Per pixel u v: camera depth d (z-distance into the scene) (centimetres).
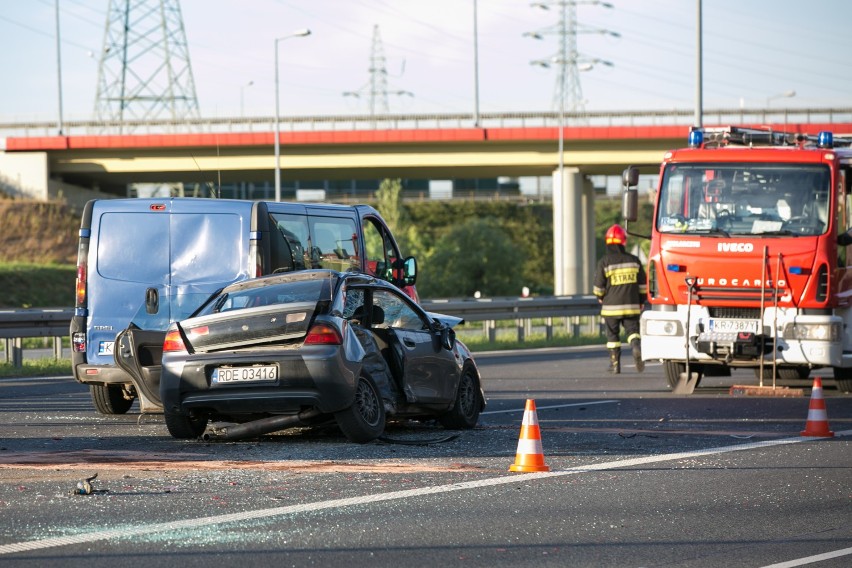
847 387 5447
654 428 4094
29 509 2484
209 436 3672
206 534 2267
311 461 3212
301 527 2348
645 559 2138
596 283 6650
